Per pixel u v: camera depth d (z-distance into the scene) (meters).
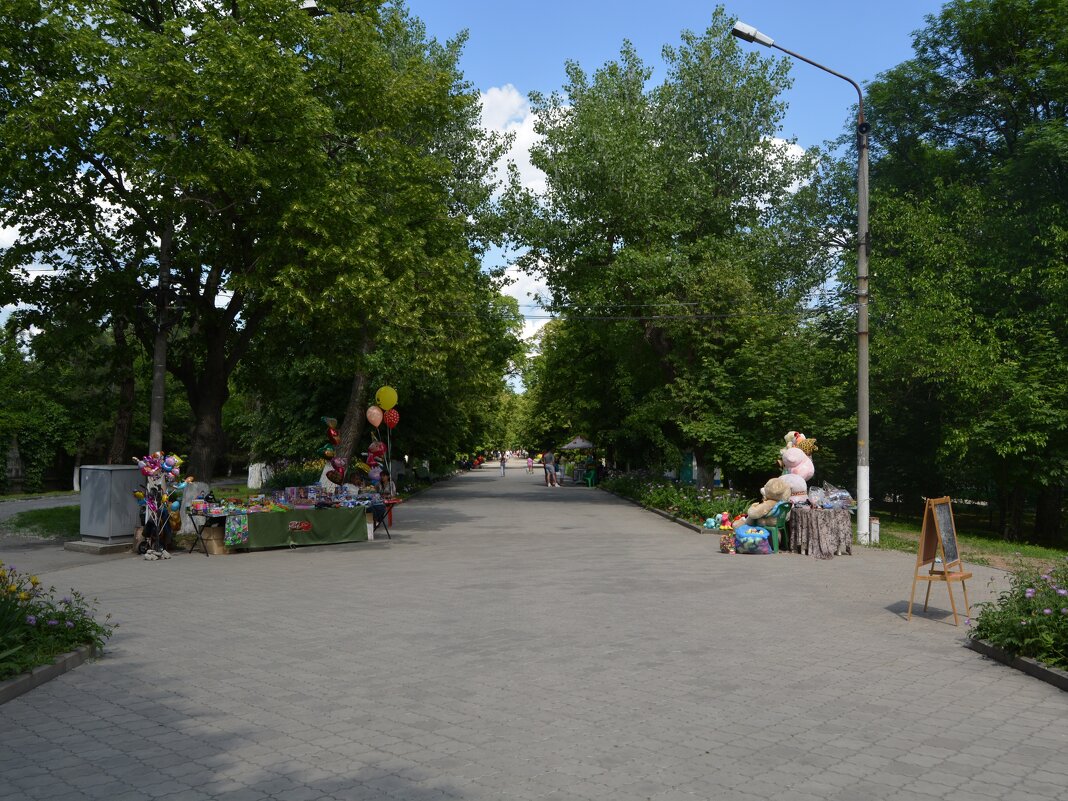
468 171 32.22
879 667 7.30
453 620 9.45
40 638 7.31
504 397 97.44
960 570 9.96
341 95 20.14
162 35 17.02
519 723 5.74
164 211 17.05
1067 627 7.11
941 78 29.67
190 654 7.84
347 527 18.22
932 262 25.61
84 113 16.23
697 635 8.61
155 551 15.55
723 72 30.42
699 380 26.66
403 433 38.75
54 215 17.98
